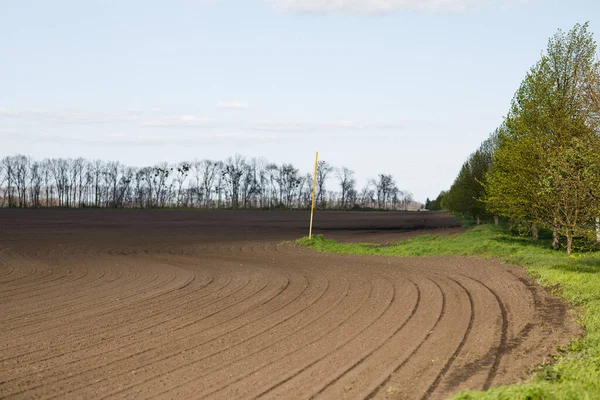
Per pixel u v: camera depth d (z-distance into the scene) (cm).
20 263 2677
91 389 876
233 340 1177
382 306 1524
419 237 4531
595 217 2069
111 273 2331
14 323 1357
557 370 870
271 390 852
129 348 1118
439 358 998
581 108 1881
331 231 5978
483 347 1062
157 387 879
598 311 1273
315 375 921
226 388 866
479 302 1523
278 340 1170
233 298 1703
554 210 2647
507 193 2914
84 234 4862
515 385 775
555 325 1210
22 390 877
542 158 2458
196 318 1408
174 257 3072
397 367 952
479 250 2852
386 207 17888
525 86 2900
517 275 1980
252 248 3700
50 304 1611
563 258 2277
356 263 2672
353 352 1058
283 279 2114
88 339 1195
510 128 2984
